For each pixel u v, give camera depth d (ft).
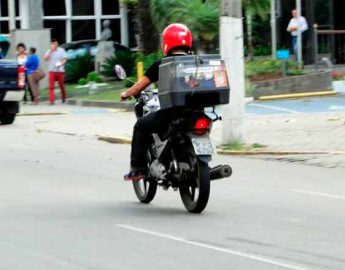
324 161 113.60
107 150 130.00
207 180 75.56
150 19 232.32
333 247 64.23
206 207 82.23
